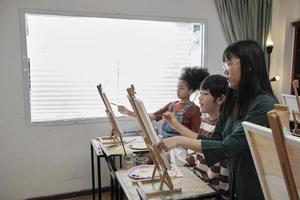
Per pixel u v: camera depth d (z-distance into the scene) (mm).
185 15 3105
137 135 2828
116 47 2928
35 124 2697
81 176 2914
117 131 2318
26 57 2596
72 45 2775
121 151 2176
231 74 1304
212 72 3301
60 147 2814
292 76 3729
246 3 3303
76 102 2852
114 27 2893
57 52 2734
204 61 3250
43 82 2723
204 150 1271
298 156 705
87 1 2725
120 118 2971
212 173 1648
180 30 3146
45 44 2688
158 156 1386
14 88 2598
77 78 2826
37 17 2635
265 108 1207
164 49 3109
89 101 2891
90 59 2848
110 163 2074
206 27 3207
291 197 765
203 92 1817
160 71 3123
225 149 1237
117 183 1695
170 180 1426
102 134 2932
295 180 743
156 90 3137
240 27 3307
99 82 2904
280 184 857
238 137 1228
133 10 2893
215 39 3275
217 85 1758
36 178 2773
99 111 2934
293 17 3697
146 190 1413
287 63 3756
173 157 1893
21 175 2721
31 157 2732
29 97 2656
